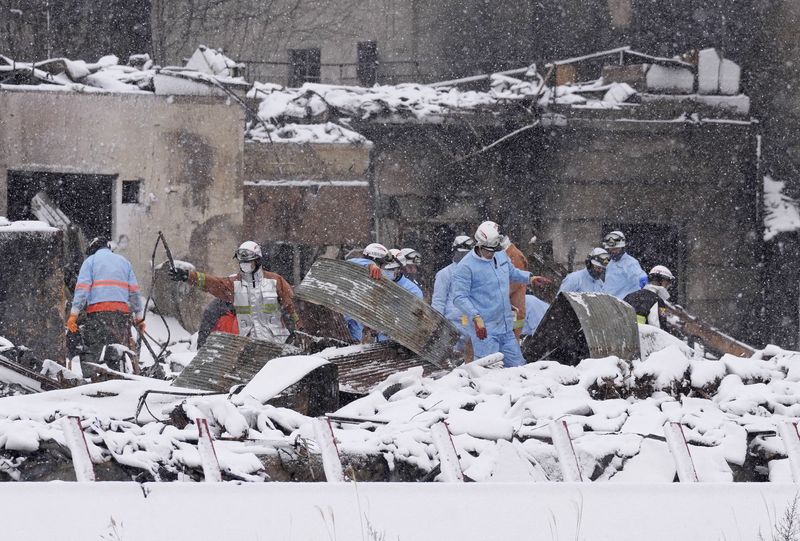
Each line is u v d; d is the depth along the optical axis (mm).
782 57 78812
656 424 18641
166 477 14680
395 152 72062
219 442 15758
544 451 17016
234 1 90438
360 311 23344
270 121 65125
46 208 50531
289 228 62938
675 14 82500
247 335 27516
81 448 13680
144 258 55344
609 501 13789
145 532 12398
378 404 19391
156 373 27281
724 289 75750
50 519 12516
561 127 73188
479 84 75938
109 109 54656
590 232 74438
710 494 14195
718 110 75750
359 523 12820
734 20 80438
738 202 75938
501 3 86188
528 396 19750
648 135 74625
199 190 56312
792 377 22562
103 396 19031
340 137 64438
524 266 34906
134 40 85438
